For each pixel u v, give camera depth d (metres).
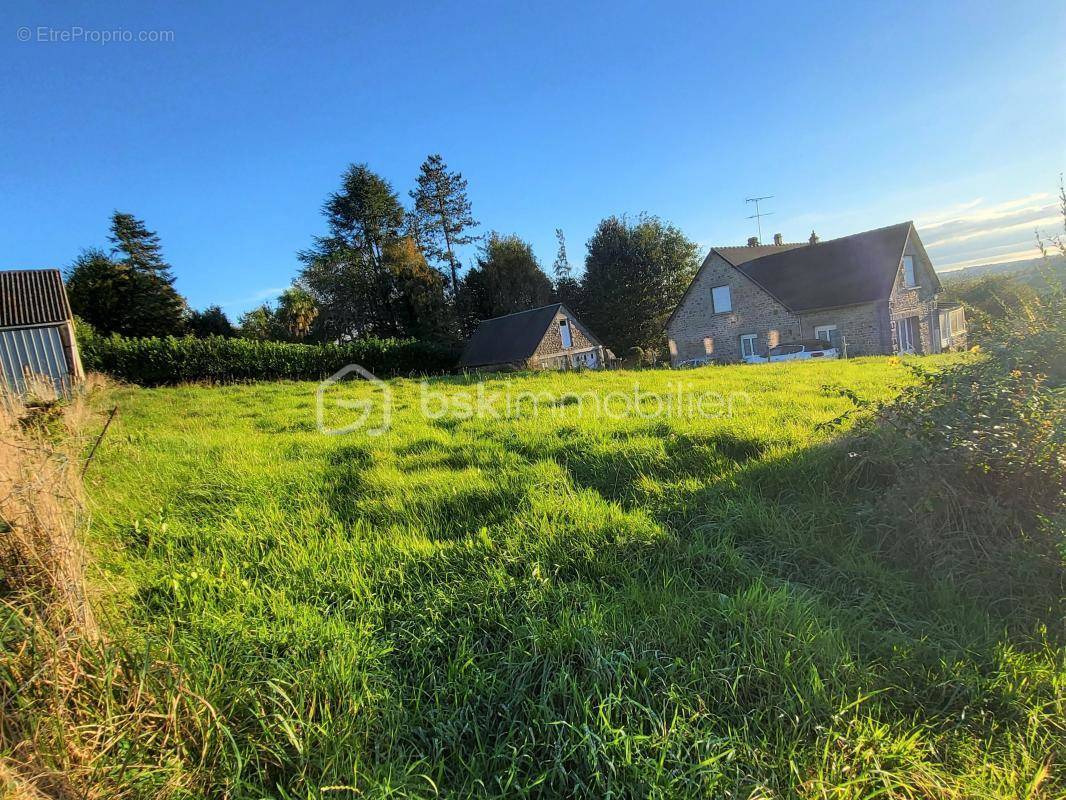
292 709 2.01
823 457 4.12
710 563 3.10
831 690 2.10
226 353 22.73
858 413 4.50
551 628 2.46
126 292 37.94
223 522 3.94
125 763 1.74
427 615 2.65
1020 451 2.87
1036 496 2.90
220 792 1.75
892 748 1.84
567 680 2.13
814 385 8.77
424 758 1.85
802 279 24.98
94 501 4.04
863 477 3.85
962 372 3.46
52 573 2.24
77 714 1.87
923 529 3.02
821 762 1.79
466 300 44.56
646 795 1.67
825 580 2.93
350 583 2.96
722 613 2.55
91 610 2.30
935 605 2.67
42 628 1.98
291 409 10.63
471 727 2.01
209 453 6.30
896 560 3.05
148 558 3.35
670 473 4.53
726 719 2.01
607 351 33.84
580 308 40.41
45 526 2.32
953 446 3.00
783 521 3.45
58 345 16.44
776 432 5.24
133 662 2.06
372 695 2.10
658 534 3.38
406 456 5.80
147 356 21.22
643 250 35.88
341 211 42.12
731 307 25.92
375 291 42.53
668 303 37.06
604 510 3.80
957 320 28.61
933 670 2.22
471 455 5.55
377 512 4.06
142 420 9.44
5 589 2.21
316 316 40.25
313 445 6.60
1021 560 2.70
